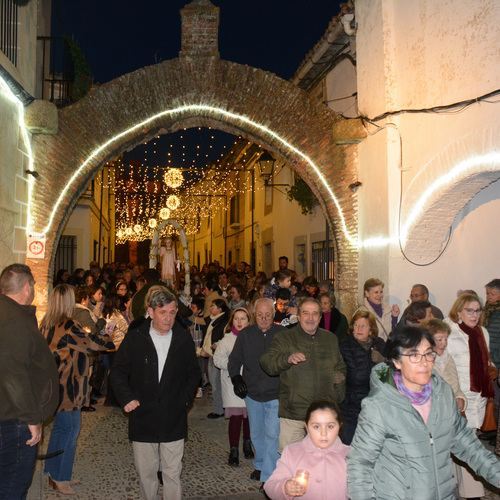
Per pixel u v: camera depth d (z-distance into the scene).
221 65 10.62
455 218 8.30
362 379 5.02
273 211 20.88
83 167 10.28
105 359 9.12
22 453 3.90
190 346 4.74
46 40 11.87
